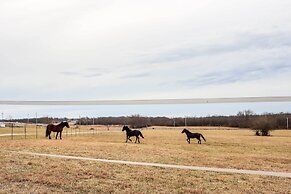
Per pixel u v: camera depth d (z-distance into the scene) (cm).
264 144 2920
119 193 731
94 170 970
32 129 4991
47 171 945
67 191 745
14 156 1223
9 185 784
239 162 1332
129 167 1038
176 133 4772
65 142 2330
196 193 737
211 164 1215
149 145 2402
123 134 4522
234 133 4844
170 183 828
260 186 812
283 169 1159
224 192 747
